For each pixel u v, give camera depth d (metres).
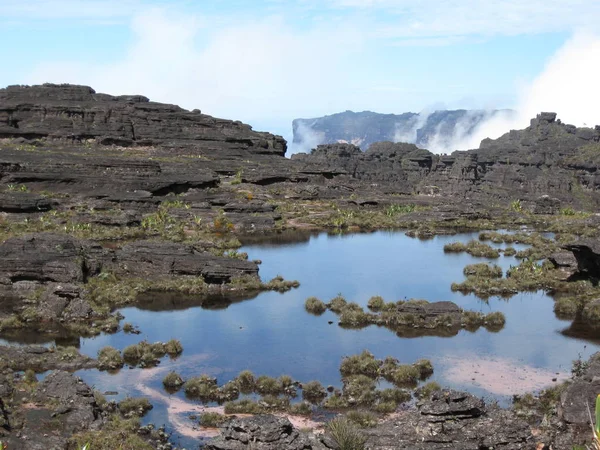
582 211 192.25
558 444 41.28
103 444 42.34
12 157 167.12
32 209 134.62
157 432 46.97
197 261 92.44
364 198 176.00
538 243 125.12
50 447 40.97
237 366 61.97
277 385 55.94
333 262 110.06
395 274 101.62
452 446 39.84
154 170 171.62
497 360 63.97
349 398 53.72
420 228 145.12
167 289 87.56
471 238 137.25
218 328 73.31
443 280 98.06
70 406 46.22
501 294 89.69
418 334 72.12
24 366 58.50
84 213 133.50
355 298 87.06
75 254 89.56
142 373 59.47
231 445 40.09
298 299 85.94
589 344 69.00
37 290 81.38
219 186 178.50
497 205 179.88
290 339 69.94
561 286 92.75
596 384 45.91
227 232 135.75
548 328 74.50
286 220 150.50
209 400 54.12
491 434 40.75
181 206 153.12
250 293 88.12
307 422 49.75
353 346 67.94
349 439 38.59
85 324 72.56
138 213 141.75
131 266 92.56
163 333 71.38
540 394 54.16
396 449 39.59
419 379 58.91
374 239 134.38
